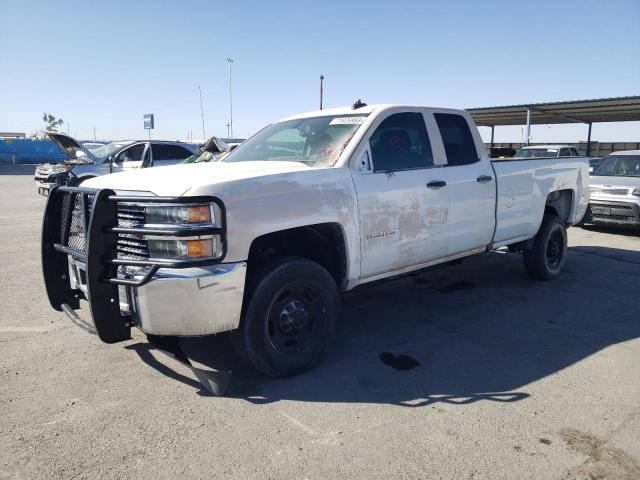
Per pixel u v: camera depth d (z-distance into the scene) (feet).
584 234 34.04
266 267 11.93
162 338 12.60
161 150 48.34
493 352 14.08
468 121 17.31
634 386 12.03
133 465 9.04
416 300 18.84
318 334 12.91
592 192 33.30
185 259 10.56
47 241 13.05
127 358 13.58
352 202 13.20
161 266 10.43
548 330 15.74
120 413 10.79
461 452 9.42
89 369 12.90
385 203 14.01
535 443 9.70
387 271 14.57
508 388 11.96
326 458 9.24
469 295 19.42
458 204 16.20
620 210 31.94
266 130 17.42
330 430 10.16
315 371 12.90
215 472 8.85
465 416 10.69
